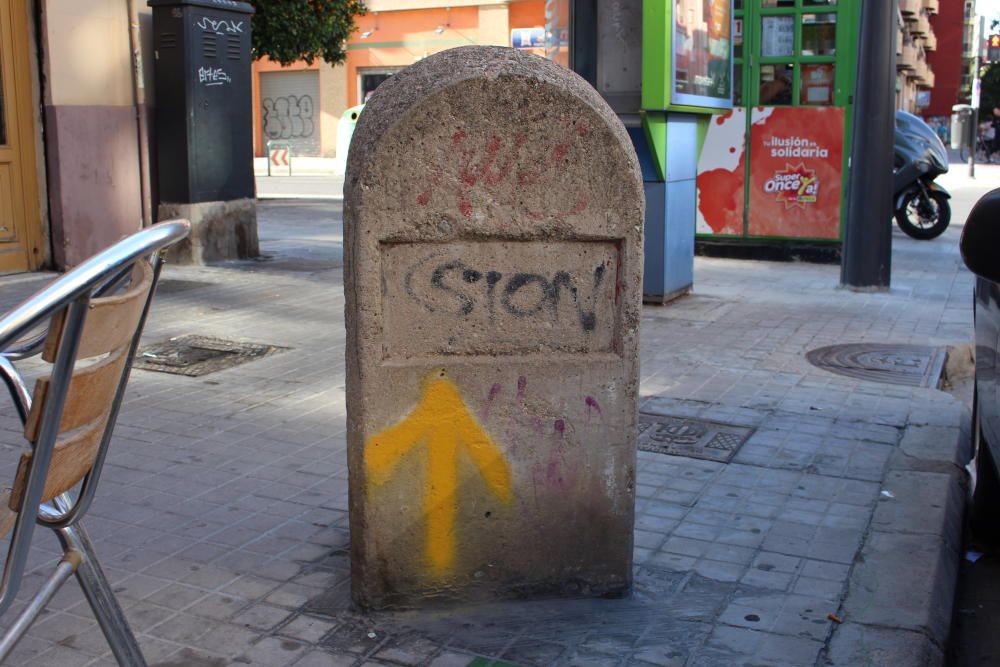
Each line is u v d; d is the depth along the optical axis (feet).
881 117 29.71
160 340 22.39
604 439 10.18
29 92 28.78
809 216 36.50
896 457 15.23
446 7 99.86
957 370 22.17
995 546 13.83
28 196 29.17
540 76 9.46
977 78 88.58
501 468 10.05
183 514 12.76
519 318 9.86
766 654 9.47
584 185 9.64
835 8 35.22
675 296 28.63
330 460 14.85
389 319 9.63
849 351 22.34
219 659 9.32
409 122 9.23
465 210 9.51
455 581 10.21
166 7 31.04
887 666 9.27
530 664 9.25
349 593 10.62
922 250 40.24
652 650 9.52
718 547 11.94
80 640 9.68
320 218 50.65
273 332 23.47
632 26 27.71
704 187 37.70
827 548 11.91
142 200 31.83
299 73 107.96
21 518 5.64
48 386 5.49
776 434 16.31
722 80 29.73
